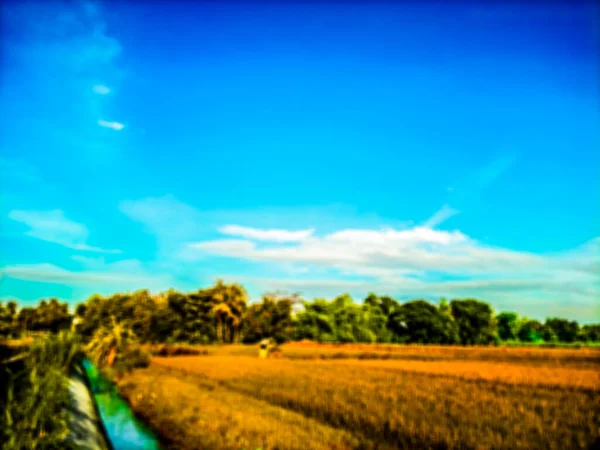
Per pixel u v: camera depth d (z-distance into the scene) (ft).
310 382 77.61
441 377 85.56
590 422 46.52
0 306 104.83
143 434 52.42
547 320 313.12
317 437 43.11
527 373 91.25
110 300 262.47
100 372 112.37
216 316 245.45
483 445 38.65
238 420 50.11
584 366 116.98
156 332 226.99
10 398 28.96
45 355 45.96
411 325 273.95
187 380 90.12
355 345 217.97
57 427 30.22
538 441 40.29
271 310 255.91
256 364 118.42
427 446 39.70
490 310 269.64
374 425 46.68
